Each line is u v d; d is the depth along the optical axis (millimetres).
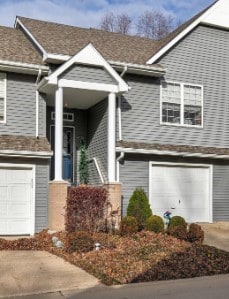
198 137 17906
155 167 16844
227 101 18703
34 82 15562
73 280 8844
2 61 14648
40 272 9469
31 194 14719
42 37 16641
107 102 15898
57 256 11133
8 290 8102
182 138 17578
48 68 15250
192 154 17094
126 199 16062
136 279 8891
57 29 18594
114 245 11781
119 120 16328
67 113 17562
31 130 15336
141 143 16656
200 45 18344
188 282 8773
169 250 11359
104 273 9211
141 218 14836
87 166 17453
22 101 15320
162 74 17203
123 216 15922
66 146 17391
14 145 14430
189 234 12930
